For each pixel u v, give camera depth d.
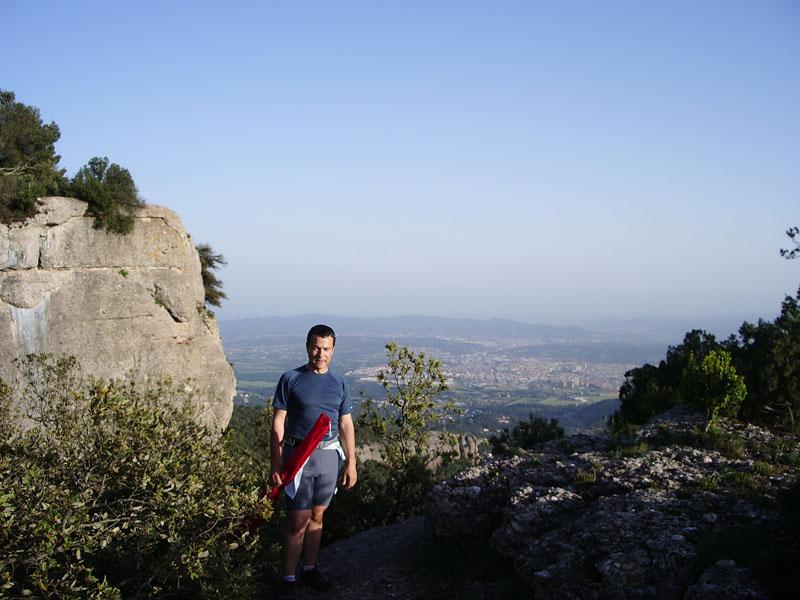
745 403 9.64
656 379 13.07
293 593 6.25
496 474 7.59
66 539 5.52
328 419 5.99
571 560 5.40
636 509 5.95
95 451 6.73
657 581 4.87
